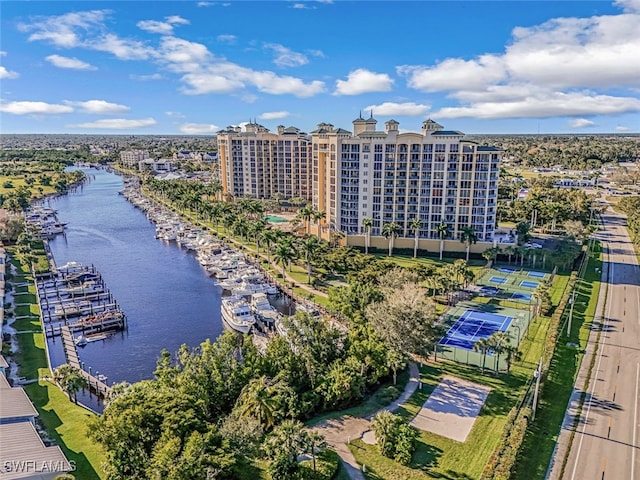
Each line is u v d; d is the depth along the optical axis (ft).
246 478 137.49
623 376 203.41
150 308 316.81
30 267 378.32
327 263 349.41
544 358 211.41
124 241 508.53
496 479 132.57
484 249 403.54
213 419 171.73
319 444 144.97
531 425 167.53
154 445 138.51
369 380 193.47
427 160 405.80
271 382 180.96
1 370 200.34
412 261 398.42
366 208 428.97
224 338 197.16
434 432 164.55
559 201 580.30
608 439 160.45
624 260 406.00
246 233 464.24
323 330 206.18
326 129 524.11
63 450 153.99
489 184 397.39
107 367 237.66
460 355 223.30
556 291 320.91
